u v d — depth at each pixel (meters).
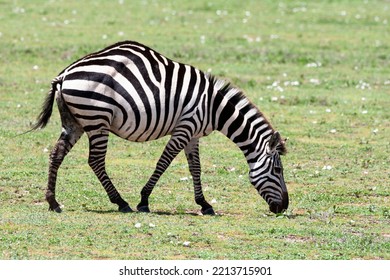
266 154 25.97
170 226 23.91
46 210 25.67
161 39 56.59
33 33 56.72
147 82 25.27
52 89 25.20
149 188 26.02
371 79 49.56
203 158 33.72
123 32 58.28
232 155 34.31
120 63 25.12
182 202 27.62
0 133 35.91
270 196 25.98
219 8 68.94
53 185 25.33
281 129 38.56
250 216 26.11
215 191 29.16
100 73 24.80
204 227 24.03
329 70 51.34
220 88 26.23
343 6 73.31
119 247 21.86
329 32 62.25
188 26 61.50
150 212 25.97
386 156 34.66
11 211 25.38
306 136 37.59
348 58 54.38
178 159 33.62
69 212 25.42
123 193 28.38
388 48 57.72
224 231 23.75
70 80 24.78
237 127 26.12
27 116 39.19
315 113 41.59
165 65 25.78
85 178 30.02
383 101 44.47
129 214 25.27
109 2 68.69
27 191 28.12
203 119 25.97
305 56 54.16
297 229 24.12
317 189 29.78
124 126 25.30
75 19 61.75
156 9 67.06
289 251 22.09
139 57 25.42
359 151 35.31
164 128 25.72
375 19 67.75
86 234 22.86
